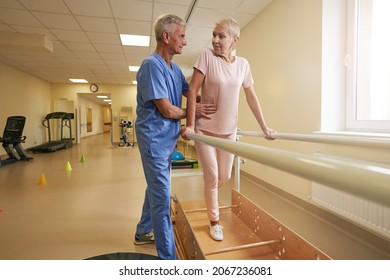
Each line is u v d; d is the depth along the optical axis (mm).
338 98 2412
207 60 1442
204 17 3686
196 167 3666
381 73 2139
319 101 2400
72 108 9883
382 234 1683
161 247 1398
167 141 1388
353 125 2338
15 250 1760
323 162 366
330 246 1789
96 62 6328
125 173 4309
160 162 1365
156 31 1361
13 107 6770
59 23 3922
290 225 2168
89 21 3842
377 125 2105
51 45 4777
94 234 2002
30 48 4523
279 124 3064
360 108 2328
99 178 3932
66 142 8383
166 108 1295
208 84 1476
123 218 2322
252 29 3770
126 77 8398
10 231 2055
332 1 2355
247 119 3949
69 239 1918
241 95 4180
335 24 2373
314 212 2420
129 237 1955
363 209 1812
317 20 2400
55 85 9539
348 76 2377
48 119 8336
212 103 1521
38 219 2297
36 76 8164
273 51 3182
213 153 1604
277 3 3084
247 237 1733
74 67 6871
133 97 10086
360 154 1931
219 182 1754
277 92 3100
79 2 3268
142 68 1320
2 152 6164
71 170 4566
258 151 534
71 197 2951
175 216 1973
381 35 2127
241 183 3641
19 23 3916
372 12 2195
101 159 5926
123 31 4246
